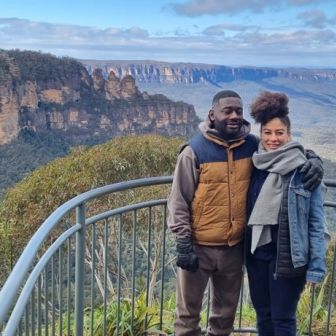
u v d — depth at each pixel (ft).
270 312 7.79
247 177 7.49
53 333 6.12
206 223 7.56
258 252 7.49
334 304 12.17
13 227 33.73
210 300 8.79
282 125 7.14
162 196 31.76
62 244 6.23
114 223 26.02
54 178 35.55
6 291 3.61
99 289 23.03
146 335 10.04
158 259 25.85
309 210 7.11
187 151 7.48
